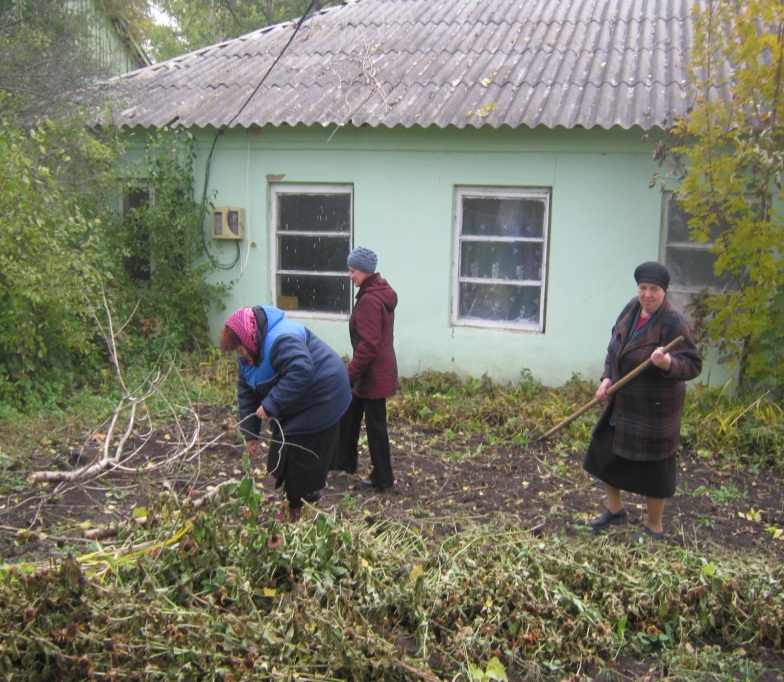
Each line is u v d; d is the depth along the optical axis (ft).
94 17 43.39
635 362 15.26
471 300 28.99
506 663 11.50
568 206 26.86
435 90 28.50
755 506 18.79
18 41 31.30
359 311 17.93
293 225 30.60
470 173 27.76
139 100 31.71
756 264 23.68
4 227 21.80
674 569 13.34
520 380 28.04
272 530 12.19
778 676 11.82
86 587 10.32
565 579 12.94
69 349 25.64
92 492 17.44
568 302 27.30
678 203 26.03
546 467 20.98
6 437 20.18
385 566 12.68
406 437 23.41
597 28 31.63
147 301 30.12
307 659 10.19
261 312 14.62
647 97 25.91
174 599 11.18
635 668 11.89
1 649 9.42
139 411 23.16
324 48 33.81
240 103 30.17
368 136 28.66
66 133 27.53
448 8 35.83
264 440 22.08
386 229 29.04
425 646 11.05
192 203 30.68
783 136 23.18
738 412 23.26
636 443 15.31
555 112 25.90
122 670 9.50
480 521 17.21
